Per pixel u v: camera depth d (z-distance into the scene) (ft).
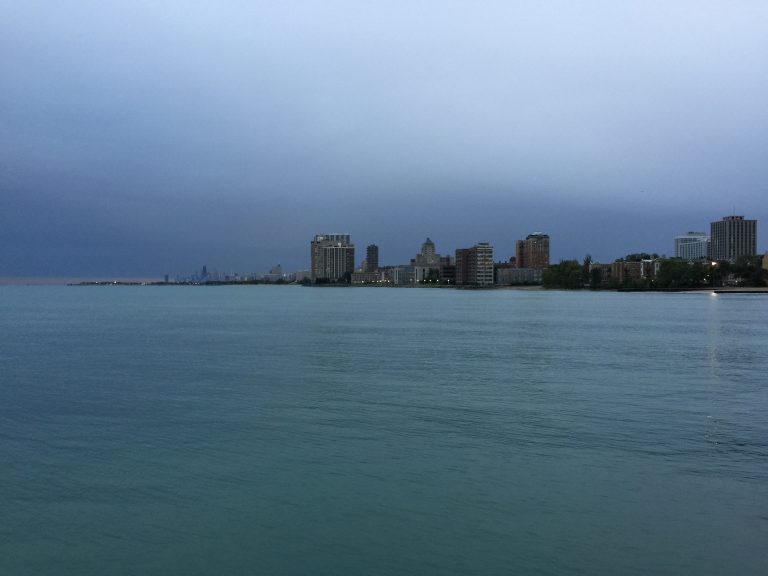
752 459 94.53
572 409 127.75
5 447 102.94
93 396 144.25
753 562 64.85
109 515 76.74
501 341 265.75
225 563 66.03
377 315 465.88
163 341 273.33
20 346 257.96
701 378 165.89
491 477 87.40
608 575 62.90
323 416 122.01
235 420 119.34
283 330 326.85
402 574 63.77
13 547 69.36
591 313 483.51
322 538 70.74
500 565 64.85
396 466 92.12
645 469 90.22
